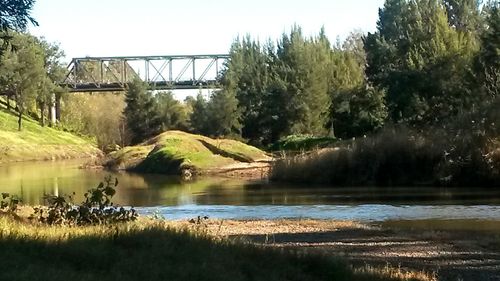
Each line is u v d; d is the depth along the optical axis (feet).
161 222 53.72
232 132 268.41
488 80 154.40
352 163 134.82
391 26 261.85
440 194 111.65
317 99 252.62
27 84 317.42
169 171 179.52
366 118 203.31
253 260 37.76
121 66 381.81
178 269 32.22
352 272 40.06
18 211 60.39
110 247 35.42
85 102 365.20
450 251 59.21
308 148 195.21
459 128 128.88
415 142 129.70
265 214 92.07
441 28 183.93
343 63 270.05
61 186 140.67
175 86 360.89
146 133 302.66
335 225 75.77
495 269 51.52
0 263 28.78
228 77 298.76
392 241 64.13
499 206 94.99
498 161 119.85
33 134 315.58
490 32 165.27
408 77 176.65
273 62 287.28
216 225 75.20
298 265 38.50
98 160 225.56
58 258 31.76
